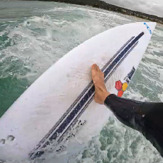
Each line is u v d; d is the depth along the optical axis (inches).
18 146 64.4
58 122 71.4
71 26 201.2
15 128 65.4
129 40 107.3
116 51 97.6
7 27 160.9
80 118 76.6
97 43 94.7
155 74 164.1
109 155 82.6
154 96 131.2
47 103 71.4
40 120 68.8
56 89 74.4
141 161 83.8
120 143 89.6
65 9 305.6
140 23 121.6
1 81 100.6
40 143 67.9
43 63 121.6
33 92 72.3
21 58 120.3
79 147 79.3
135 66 107.3
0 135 63.6
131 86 134.9
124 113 51.9
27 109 68.8
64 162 73.9
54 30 178.4
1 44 130.6
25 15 220.4
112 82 90.4
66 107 73.5
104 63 89.4
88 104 78.0
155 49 234.7
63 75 77.7
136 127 47.8
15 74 106.5
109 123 97.7
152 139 42.1
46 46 144.6
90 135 82.1
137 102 51.4
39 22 190.7
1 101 92.1
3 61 113.5
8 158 63.2
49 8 301.6
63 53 141.3
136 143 91.5
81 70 80.7
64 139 73.4
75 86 76.7
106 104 62.2
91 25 228.8
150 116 43.1
